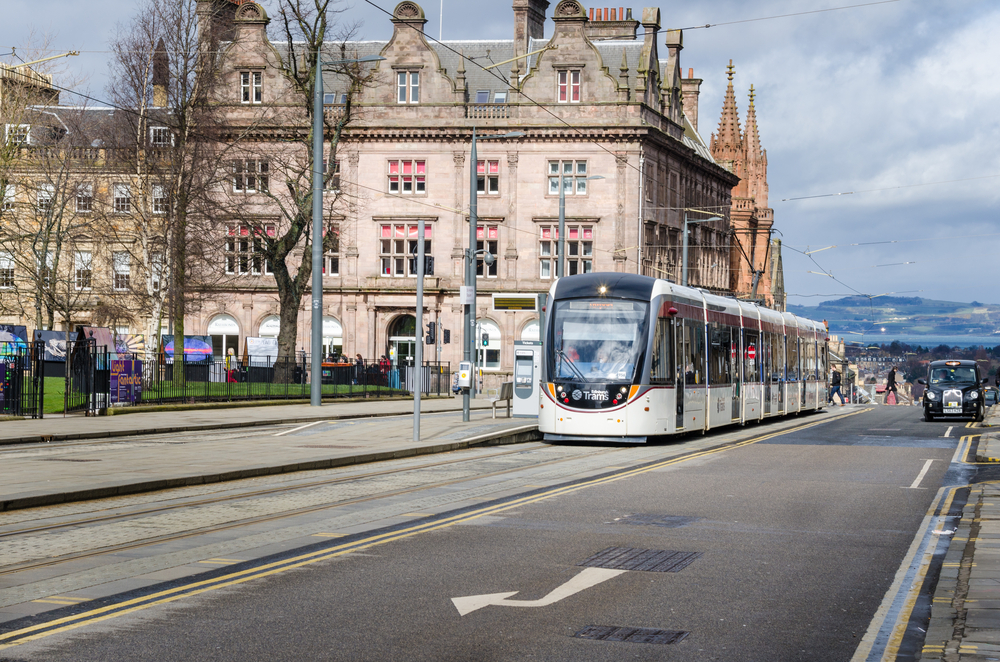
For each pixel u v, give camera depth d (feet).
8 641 25.05
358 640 25.35
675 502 50.34
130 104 147.84
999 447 83.82
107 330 110.83
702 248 258.78
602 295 88.94
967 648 24.20
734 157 322.96
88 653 24.07
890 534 41.98
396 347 217.36
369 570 33.65
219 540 39.19
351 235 216.33
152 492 54.08
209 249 153.48
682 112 248.52
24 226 176.65
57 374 145.69
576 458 74.38
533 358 114.52
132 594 30.09
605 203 211.61
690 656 24.53
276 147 175.73
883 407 191.01
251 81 212.43
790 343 138.41
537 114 211.61
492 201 214.07
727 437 97.76
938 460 74.23
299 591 30.60
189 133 147.95
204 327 218.18
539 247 213.46
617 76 225.76
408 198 214.90
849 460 73.51
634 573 33.78
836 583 32.73
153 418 105.40
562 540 39.47
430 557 35.91
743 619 28.07
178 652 24.20
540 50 212.84
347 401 149.07
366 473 63.62
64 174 169.68
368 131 214.07
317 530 41.47
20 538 39.86
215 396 128.06
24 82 168.25
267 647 24.68
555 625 27.09
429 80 214.28
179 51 146.51
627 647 25.16
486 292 213.66
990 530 41.34
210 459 67.36
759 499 51.83
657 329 87.97
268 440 84.33
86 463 64.39
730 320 109.19
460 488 55.72
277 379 148.25
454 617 27.73
